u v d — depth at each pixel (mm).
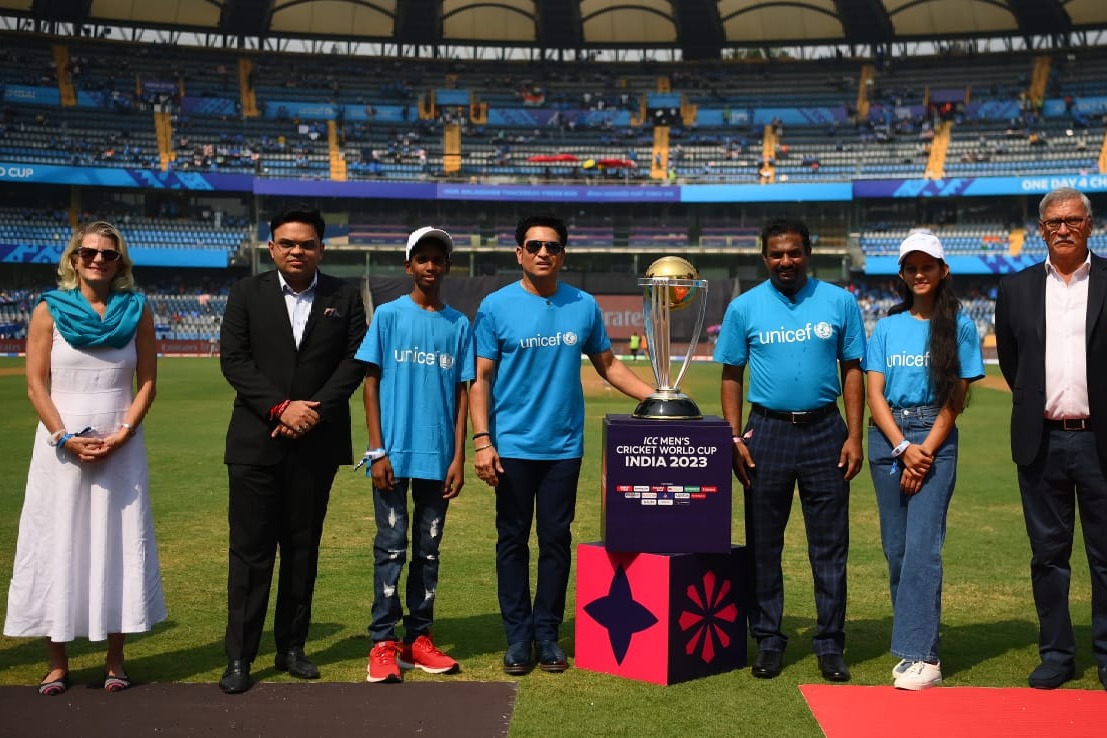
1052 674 4832
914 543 4934
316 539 5008
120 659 4750
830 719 4340
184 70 48156
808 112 48406
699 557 4953
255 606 4805
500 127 49000
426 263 5031
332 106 48062
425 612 5094
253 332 4957
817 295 5137
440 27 49062
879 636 5715
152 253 42188
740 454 5156
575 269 45000
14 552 7492
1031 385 4969
